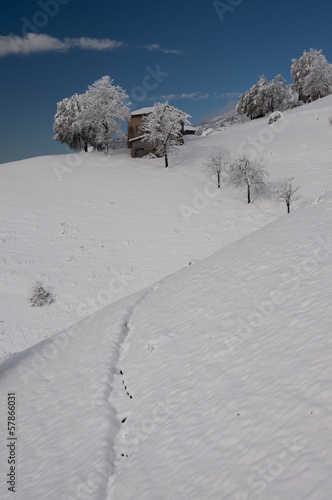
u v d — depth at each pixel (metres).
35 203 49.69
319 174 47.16
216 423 7.32
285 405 6.38
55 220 45.41
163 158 66.94
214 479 5.93
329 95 90.81
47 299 32.12
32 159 68.19
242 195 47.53
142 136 67.44
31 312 30.94
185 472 6.59
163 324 14.36
